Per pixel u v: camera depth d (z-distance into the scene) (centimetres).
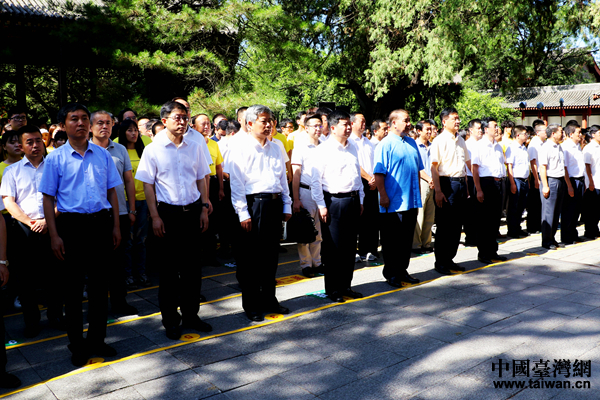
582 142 938
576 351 364
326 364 349
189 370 343
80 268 357
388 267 536
